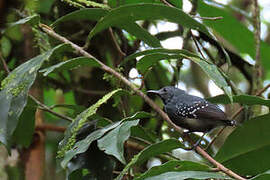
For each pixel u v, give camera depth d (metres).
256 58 11.06
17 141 9.51
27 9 9.03
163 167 6.93
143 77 8.51
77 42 11.80
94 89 11.88
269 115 8.66
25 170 10.06
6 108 7.45
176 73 10.73
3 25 8.99
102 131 7.65
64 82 11.98
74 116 9.70
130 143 10.59
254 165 8.86
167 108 11.27
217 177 6.84
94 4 8.66
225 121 10.52
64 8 11.48
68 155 7.45
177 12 8.32
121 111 10.59
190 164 7.02
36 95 10.78
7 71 10.03
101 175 8.28
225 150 8.82
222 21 11.77
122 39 11.40
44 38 8.91
